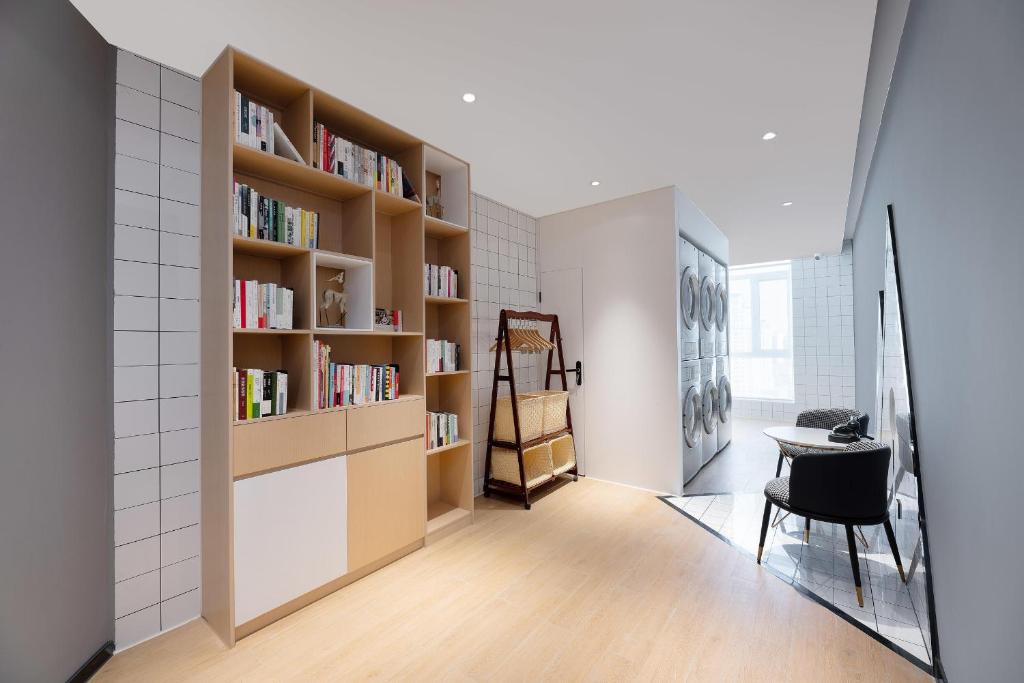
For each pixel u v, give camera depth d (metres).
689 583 2.31
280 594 2.00
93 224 1.73
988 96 1.19
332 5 1.73
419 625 1.97
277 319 2.06
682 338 3.96
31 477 1.44
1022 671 1.02
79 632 1.64
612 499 3.60
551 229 4.48
